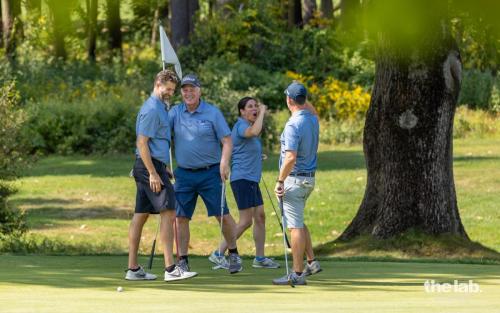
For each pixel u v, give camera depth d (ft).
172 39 297.33
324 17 326.44
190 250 126.21
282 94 255.29
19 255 91.81
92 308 45.91
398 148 104.58
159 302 49.42
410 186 104.01
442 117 103.65
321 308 45.73
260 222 85.30
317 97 260.21
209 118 78.28
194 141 78.33
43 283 61.46
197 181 78.74
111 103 237.86
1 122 115.14
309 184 68.08
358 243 105.09
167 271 66.28
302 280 63.00
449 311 44.29
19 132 116.88
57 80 263.90
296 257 65.00
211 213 78.64
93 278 67.00
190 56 279.49
